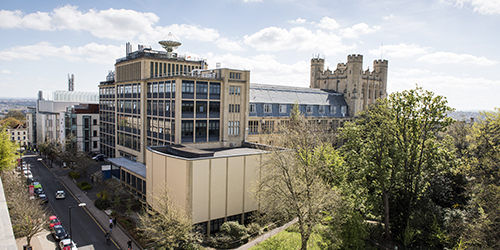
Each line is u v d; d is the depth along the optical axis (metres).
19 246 34.31
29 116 114.62
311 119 71.75
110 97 78.06
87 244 34.97
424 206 33.47
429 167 35.19
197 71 55.97
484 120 36.16
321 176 35.66
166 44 62.62
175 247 31.03
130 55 65.94
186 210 33.47
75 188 58.06
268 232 36.66
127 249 34.06
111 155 79.31
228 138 51.56
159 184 38.56
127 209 42.12
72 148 75.44
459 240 29.17
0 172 49.31
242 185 37.97
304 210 31.62
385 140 34.69
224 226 34.06
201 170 34.19
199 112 48.25
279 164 31.16
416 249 31.47
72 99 133.25
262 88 68.56
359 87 82.31
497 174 31.06
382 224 36.84
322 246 32.00
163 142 51.25
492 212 27.22
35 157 93.06
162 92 51.34
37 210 35.84
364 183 36.06
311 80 93.25
